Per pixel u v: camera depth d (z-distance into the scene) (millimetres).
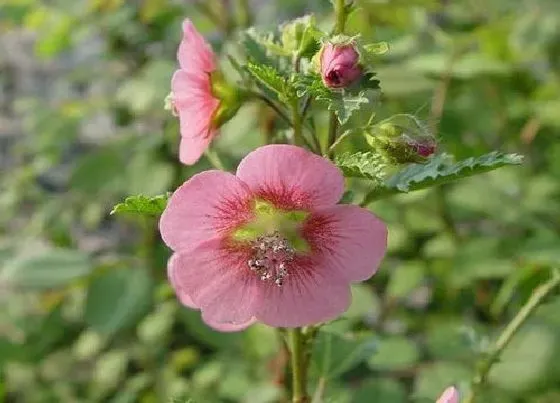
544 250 258
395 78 314
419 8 344
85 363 385
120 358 356
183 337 376
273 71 160
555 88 346
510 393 276
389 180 169
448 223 330
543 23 340
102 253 368
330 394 263
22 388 374
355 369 313
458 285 306
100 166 354
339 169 155
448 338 285
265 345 300
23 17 376
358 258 162
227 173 156
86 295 322
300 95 158
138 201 162
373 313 333
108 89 484
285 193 158
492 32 330
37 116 387
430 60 315
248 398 282
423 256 341
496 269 289
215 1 365
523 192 319
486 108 355
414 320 333
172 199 157
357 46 151
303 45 168
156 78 345
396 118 161
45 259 321
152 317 340
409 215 330
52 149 409
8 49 499
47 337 378
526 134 346
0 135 506
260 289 165
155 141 352
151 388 352
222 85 173
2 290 392
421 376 275
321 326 182
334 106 150
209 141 176
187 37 168
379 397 278
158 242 354
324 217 161
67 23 372
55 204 399
